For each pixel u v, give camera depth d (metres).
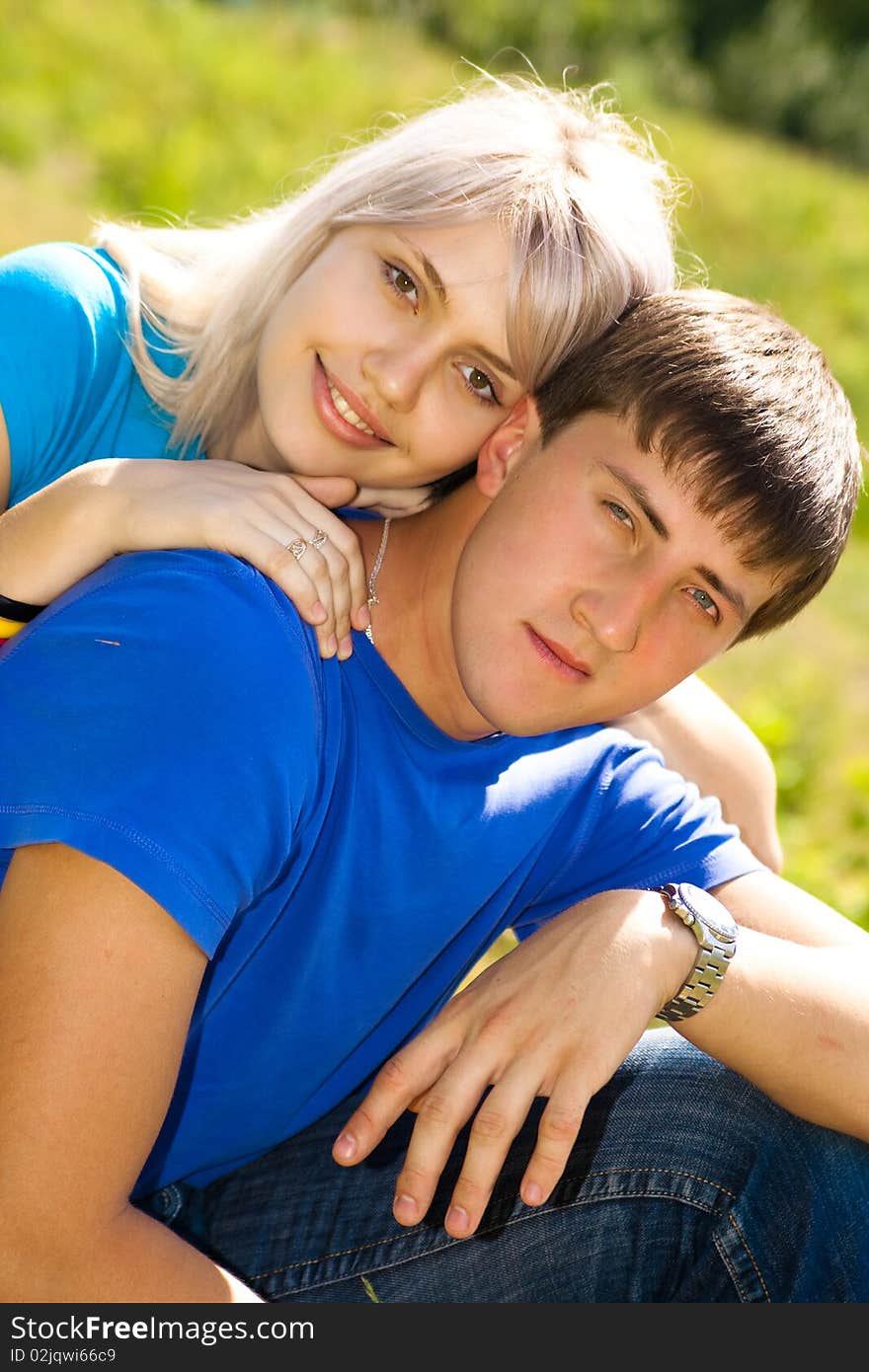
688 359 1.84
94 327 2.48
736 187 17.42
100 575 1.79
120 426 2.54
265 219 2.71
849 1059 1.89
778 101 29.27
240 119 11.07
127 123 9.48
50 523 1.94
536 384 2.25
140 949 1.47
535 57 24.56
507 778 1.95
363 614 1.89
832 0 32.84
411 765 1.85
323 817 1.74
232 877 1.53
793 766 5.20
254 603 1.67
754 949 1.92
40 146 8.41
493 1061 1.75
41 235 7.26
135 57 11.02
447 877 1.89
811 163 24.62
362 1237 1.89
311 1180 1.95
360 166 2.37
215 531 1.84
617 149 2.35
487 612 1.83
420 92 15.23
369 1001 1.92
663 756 2.34
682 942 1.87
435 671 1.91
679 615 1.83
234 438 2.57
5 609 1.94
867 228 18.03
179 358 2.58
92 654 1.58
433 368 2.26
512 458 1.95
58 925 1.47
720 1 30.47
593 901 1.90
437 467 2.36
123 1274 1.52
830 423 1.95
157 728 1.52
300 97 12.51
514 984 1.81
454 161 2.24
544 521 1.82
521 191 2.20
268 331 2.39
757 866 2.13
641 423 1.81
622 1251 1.86
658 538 1.79
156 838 1.48
